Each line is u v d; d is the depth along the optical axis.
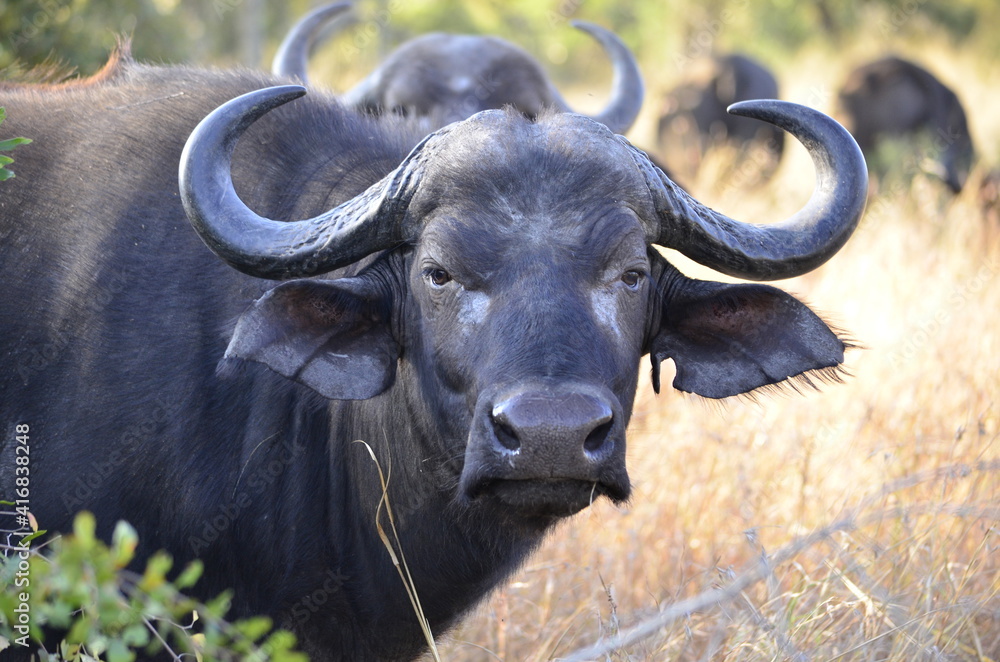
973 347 26.58
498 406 11.52
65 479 14.41
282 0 63.06
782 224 14.12
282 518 14.83
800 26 94.00
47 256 15.10
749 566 16.30
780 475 22.00
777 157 58.41
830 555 18.78
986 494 20.33
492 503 12.95
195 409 14.58
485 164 12.87
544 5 78.50
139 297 14.78
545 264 12.35
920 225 37.56
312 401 15.07
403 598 15.12
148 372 14.53
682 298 14.61
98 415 14.43
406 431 14.31
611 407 11.68
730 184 44.59
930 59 88.94
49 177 15.59
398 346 14.05
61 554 8.73
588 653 11.96
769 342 14.52
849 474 21.69
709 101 59.56
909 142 52.03
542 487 11.86
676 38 87.75
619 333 12.81
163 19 36.94
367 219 13.31
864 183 13.92
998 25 97.62
